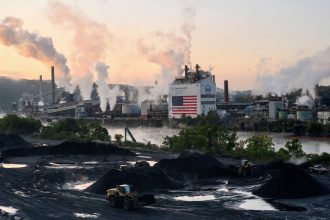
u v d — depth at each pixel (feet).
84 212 155.74
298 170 191.31
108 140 529.86
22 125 644.27
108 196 164.04
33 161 319.88
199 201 173.88
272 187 185.37
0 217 148.87
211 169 237.04
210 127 388.37
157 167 230.27
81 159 331.36
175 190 198.49
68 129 586.45
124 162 312.91
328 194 182.50
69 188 211.00
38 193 194.49
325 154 276.82
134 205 157.48
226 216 147.13
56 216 150.82
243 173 230.68
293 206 163.02
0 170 265.95
